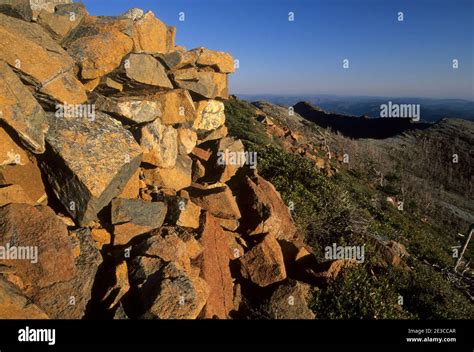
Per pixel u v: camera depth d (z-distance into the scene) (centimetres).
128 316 609
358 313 858
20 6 712
